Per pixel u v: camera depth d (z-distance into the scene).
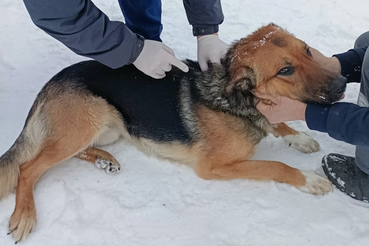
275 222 0.80
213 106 0.85
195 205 0.84
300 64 0.73
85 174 0.91
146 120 0.89
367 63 0.75
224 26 1.44
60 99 0.88
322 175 0.89
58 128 0.87
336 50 1.32
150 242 0.78
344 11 1.53
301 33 1.41
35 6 0.64
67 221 0.81
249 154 0.88
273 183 0.88
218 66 0.86
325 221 0.79
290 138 0.96
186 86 0.88
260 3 1.59
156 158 0.95
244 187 0.88
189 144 0.88
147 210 0.83
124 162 0.95
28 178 0.86
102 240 0.78
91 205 0.84
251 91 0.79
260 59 0.75
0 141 0.99
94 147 0.97
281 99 0.77
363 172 0.82
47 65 1.24
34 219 0.81
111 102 0.90
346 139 0.73
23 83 1.16
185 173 0.92
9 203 0.85
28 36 1.36
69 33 0.69
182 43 1.35
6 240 0.78
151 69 0.81
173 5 1.57
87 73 0.90
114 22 0.73
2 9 1.48
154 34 1.17
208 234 0.79
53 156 0.87
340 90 0.72
